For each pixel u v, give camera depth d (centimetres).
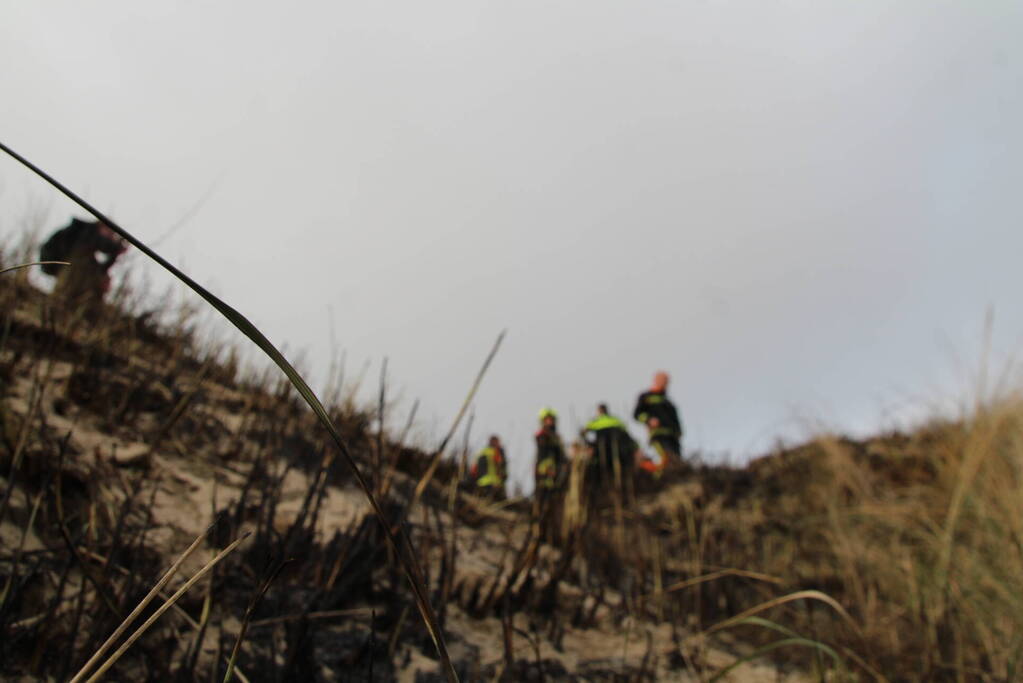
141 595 140
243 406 312
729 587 271
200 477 223
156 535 177
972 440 359
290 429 303
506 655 160
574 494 263
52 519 161
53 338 227
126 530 171
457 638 195
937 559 291
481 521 318
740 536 385
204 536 73
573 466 268
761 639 243
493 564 260
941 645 223
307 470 227
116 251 347
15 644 124
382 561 207
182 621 151
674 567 310
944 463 429
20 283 279
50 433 195
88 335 285
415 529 257
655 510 451
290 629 160
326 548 192
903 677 204
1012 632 235
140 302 353
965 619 245
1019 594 250
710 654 222
